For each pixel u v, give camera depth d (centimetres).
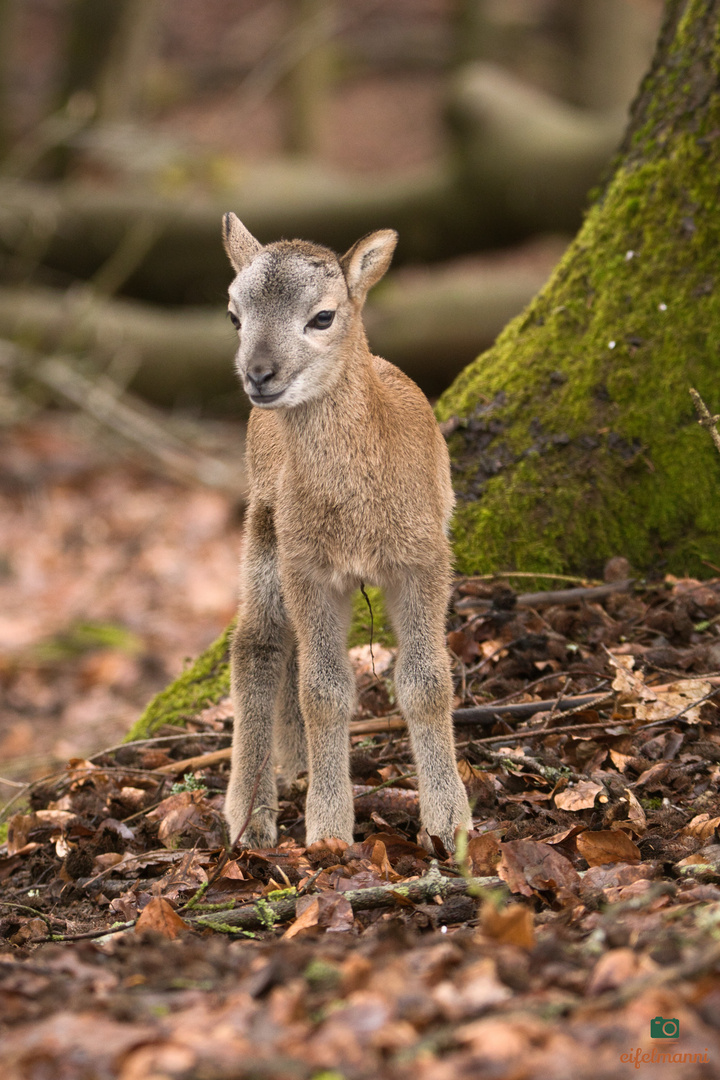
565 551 1045
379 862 727
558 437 1059
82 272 2648
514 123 2380
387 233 793
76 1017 491
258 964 548
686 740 828
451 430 1091
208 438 2458
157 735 1051
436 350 2320
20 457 2394
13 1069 453
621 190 1095
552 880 656
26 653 1748
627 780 792
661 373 1040
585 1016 459
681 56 1077
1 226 2573
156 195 2580
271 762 835
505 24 3944
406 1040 449
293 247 779
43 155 2827
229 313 802
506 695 922
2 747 1486
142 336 2522
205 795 884
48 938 696
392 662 993
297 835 843
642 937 540
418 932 632
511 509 1054
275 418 851
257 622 854
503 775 821
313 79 3675
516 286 2344
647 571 1037
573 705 869
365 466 753
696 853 673
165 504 2266
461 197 2452
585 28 3669
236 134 4072
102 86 2855
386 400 786
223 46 4497
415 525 762
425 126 4234
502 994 483
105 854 834
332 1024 461
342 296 766
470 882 615
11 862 880
